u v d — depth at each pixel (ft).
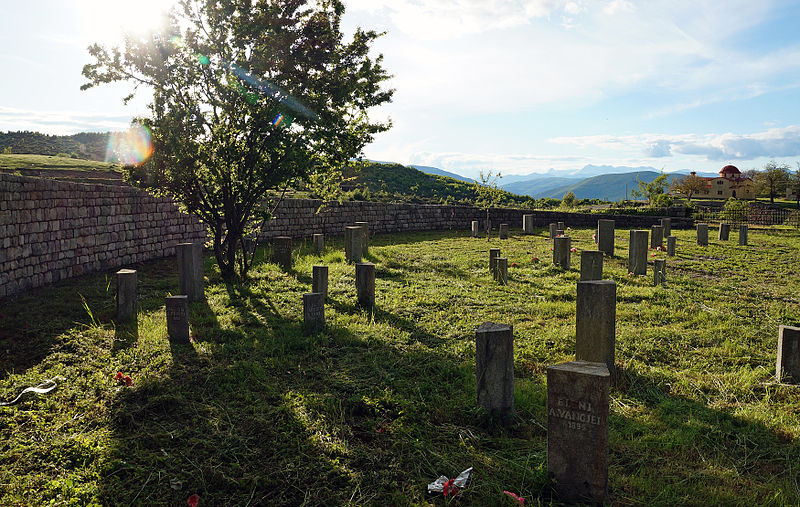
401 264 46.88
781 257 53.88
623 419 15.87
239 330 24.91
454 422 15.66
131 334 23.71
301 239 70.23
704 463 13.26
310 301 24.13
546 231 89.45
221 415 15.80
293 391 17.58
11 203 30.99
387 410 16.21
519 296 33.09
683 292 34.37
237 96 34.47
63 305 28.86
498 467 13.03
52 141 392.88
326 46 36.11
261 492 12.14
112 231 42.93
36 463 13.05
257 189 36.83
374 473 12.71
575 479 11.40
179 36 33.37
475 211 97.14
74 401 16.66
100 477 12.49
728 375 19.35
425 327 25.64
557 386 11.42
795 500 11.51
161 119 33.19
